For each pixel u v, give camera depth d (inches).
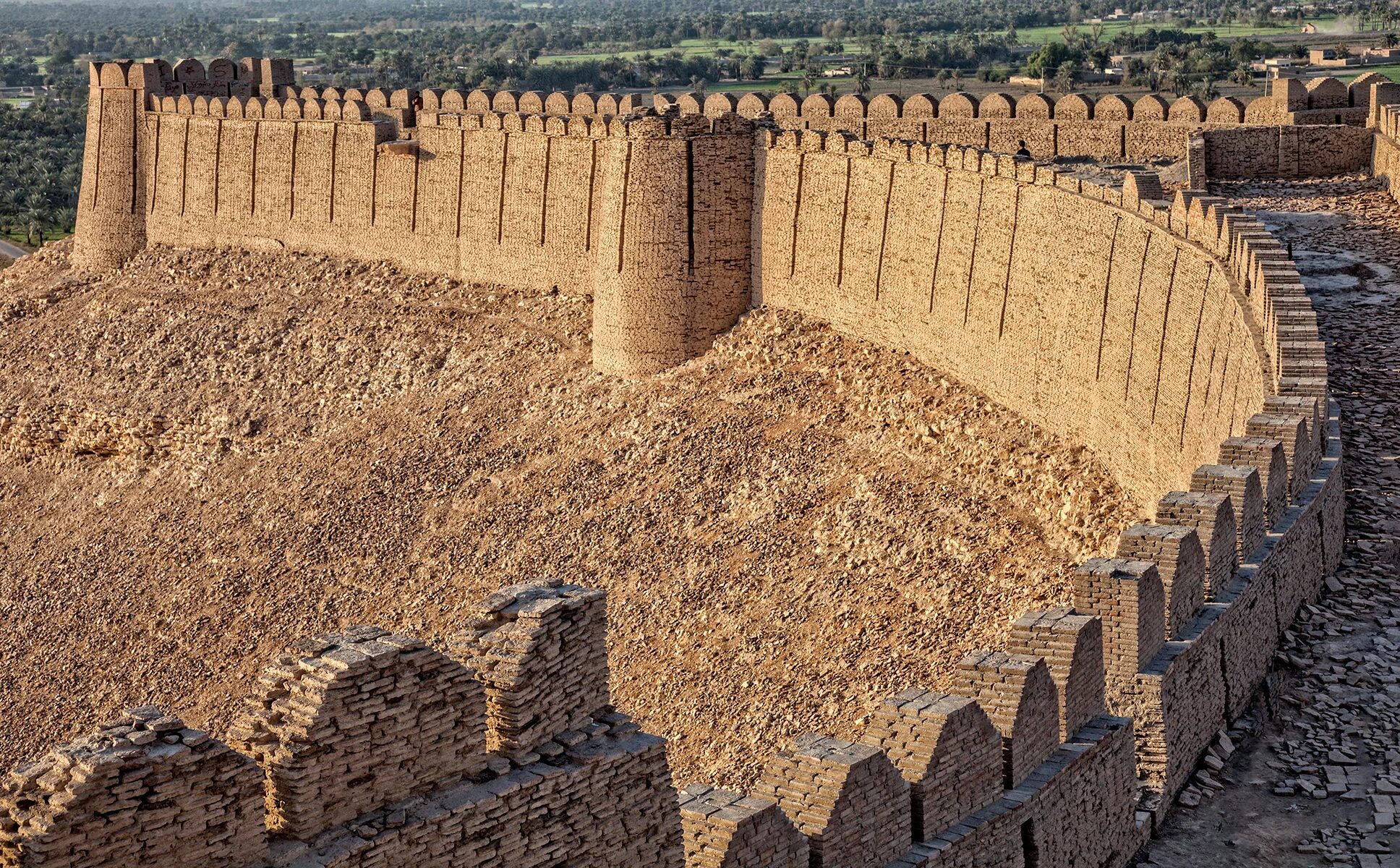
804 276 1771.7
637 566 1530.5
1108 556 1257.4
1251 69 5290.4
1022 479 1413.6
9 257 4131.4
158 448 2054.6
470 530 1679.4
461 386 1929.1
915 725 585.3
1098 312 1362.0
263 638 1673.2
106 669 1724.9
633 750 510.9
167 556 1852.9
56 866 398.6
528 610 503.5
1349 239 1604.3
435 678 472.4
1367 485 1020.5
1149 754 696.4
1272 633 826.8
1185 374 1187.3
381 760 461.7
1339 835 678.5
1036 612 695.1
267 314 2177.7
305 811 446.0
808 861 544.1
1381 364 1234.6
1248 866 668.7
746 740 1258.6
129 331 2245.3
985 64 6943.9
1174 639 731.4
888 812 565.9
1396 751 732.7
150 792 412.5
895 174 1654.8
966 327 1553.9
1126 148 1940.2
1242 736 761.6
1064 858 636.7
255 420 2009.1
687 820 526.0
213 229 2351.1
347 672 451.8
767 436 1633.9
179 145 2379.4
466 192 2097.7
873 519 1449.3
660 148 1784.0
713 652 1379.2
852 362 1686.8
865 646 1301.7
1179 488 1188.5
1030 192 1466.5
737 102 2148.1
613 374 1836.9
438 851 464.4
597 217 1955.0
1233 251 1139.3
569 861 497.7
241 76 2546.8
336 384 2020.2
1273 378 977.5
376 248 2196.1
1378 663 808.3
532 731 497.0
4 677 1774.1
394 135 2199.8
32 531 2011.6
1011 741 619.2
